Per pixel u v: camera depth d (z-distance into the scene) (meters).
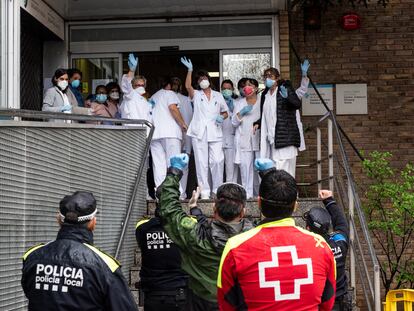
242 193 4.12
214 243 4.07
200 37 11.09
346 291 5.23
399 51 11.34
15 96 8.20
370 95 11.30
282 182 3.27
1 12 8.19
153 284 5.34
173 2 10.51
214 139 9.22
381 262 9.96
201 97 9.27
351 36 11.36
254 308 3.12
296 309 3.11
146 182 8.69
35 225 5.06
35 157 5.09
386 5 11.32
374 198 9.47
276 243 3.17
